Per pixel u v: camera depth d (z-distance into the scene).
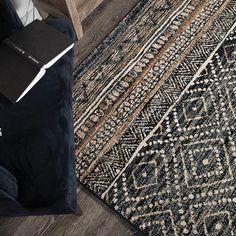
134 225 1.25
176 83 1.51
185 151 1.36
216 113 1.42
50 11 1.66
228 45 1.57
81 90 1.56
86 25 1.74
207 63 1.54
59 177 0.97
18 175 0.98
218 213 1.24
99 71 1.59
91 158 1.39
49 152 1.00
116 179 1.34
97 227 1.27
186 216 1.24
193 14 1.68
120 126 1.45
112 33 1.69
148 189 1.31
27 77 1.09
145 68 1.57
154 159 1.36
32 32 1.16
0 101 1.09
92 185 1.34
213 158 1.33
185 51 1.59
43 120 1.05
